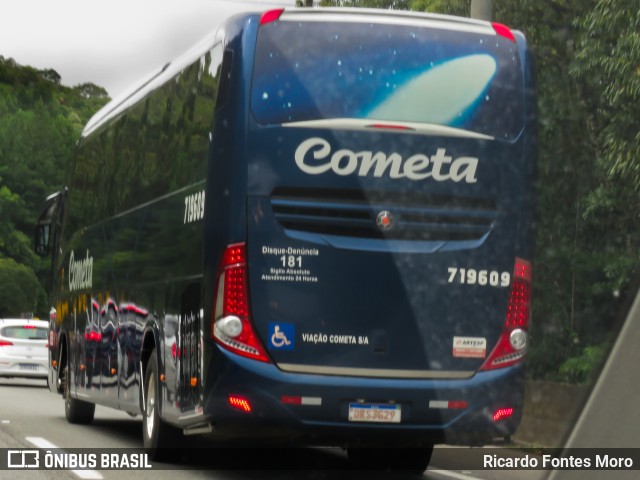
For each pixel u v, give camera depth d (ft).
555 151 81.05
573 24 76.74
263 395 44.16
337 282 44.70
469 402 45.24
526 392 70.64
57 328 87.20
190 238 48.24
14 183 578.25
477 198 45.80
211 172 45.32
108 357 66.64
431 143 45.44
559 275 82.17
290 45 45.34
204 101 47.96
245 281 44.42
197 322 46.44
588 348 73.87
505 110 46.42
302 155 44.73
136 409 58.75
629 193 74.43
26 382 158.10
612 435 26.68
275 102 44.91
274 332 44.34
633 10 69.51
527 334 46.24
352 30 45.70
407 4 122.31
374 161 45.01
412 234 45.19
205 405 44.88
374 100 45.27
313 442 45.85
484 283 45.73
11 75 651.25
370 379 44.62
